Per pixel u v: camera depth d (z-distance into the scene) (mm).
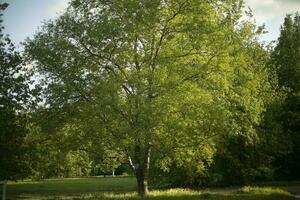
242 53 29391
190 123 26172
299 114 48094
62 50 26984
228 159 42812
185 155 28156
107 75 26766
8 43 19609
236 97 29672
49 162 27312
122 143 25734
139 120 24391
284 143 44969
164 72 25984
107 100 24609
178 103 26016
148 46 27750
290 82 50531
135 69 26859
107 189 49469
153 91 25188
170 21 27344
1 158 18625
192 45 26984
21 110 20219
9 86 19016
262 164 43781
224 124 26844
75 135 27531
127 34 26125
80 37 26969
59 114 27734
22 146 19516
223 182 44156
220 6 28812
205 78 27375
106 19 26203
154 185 46375
